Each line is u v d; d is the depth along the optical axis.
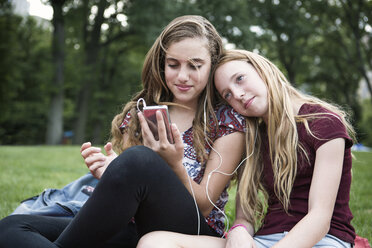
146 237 1.41
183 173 1.67
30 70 19.83
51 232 1.60
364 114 33.72
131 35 19.91
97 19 18.33
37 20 21.12
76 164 6.48
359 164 7.46
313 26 18.97
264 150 1.87
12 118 23.27
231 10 15.28
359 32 18.00
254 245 1.53
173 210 1.49
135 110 2.05
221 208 1.94
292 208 1.66
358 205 3.51
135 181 1.41
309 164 1.65
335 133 1.59
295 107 1.81
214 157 1.83
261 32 18.44
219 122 1.86
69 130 27.94
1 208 3.09
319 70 23.58
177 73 1.84
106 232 1.42
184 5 15.08
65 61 19.17
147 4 15.34
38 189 3.93
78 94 20.19
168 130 1.58
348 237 1.58
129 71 22.78
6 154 8.56
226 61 1.84
